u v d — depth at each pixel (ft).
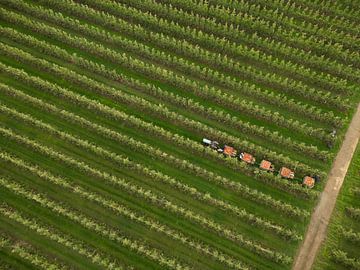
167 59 230.27
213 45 234.17
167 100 219.41
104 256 185.06
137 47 233.35
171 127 213.46
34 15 251.80
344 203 191.11
